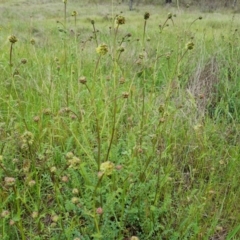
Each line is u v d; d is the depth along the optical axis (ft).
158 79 13.73
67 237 5.96
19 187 7.45
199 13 52.95
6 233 6.31
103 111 8.42
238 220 7.16
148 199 7.08
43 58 14.56
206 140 9.45
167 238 6.75
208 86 13.82
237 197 7.64
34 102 10.12
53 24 35.88
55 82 11.08
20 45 17.48
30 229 6.35
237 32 20.42
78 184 6.92
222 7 61.52
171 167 7.97
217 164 8.76
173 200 7.55
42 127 8.87
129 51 16.94
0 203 6.41
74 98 9.50
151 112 9.56
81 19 45.24
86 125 8.57
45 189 7.61
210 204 7.54
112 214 6.75
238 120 11.77
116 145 8.22
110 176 7.50
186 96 11.98
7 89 11.23
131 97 10.01
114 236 6.25
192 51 16.15
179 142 9.38
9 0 71.10
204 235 6.82
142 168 7.38
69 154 6.03
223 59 15.38
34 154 8.09
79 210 6.54
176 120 9.82
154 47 17.61
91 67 13.92
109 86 10.48
